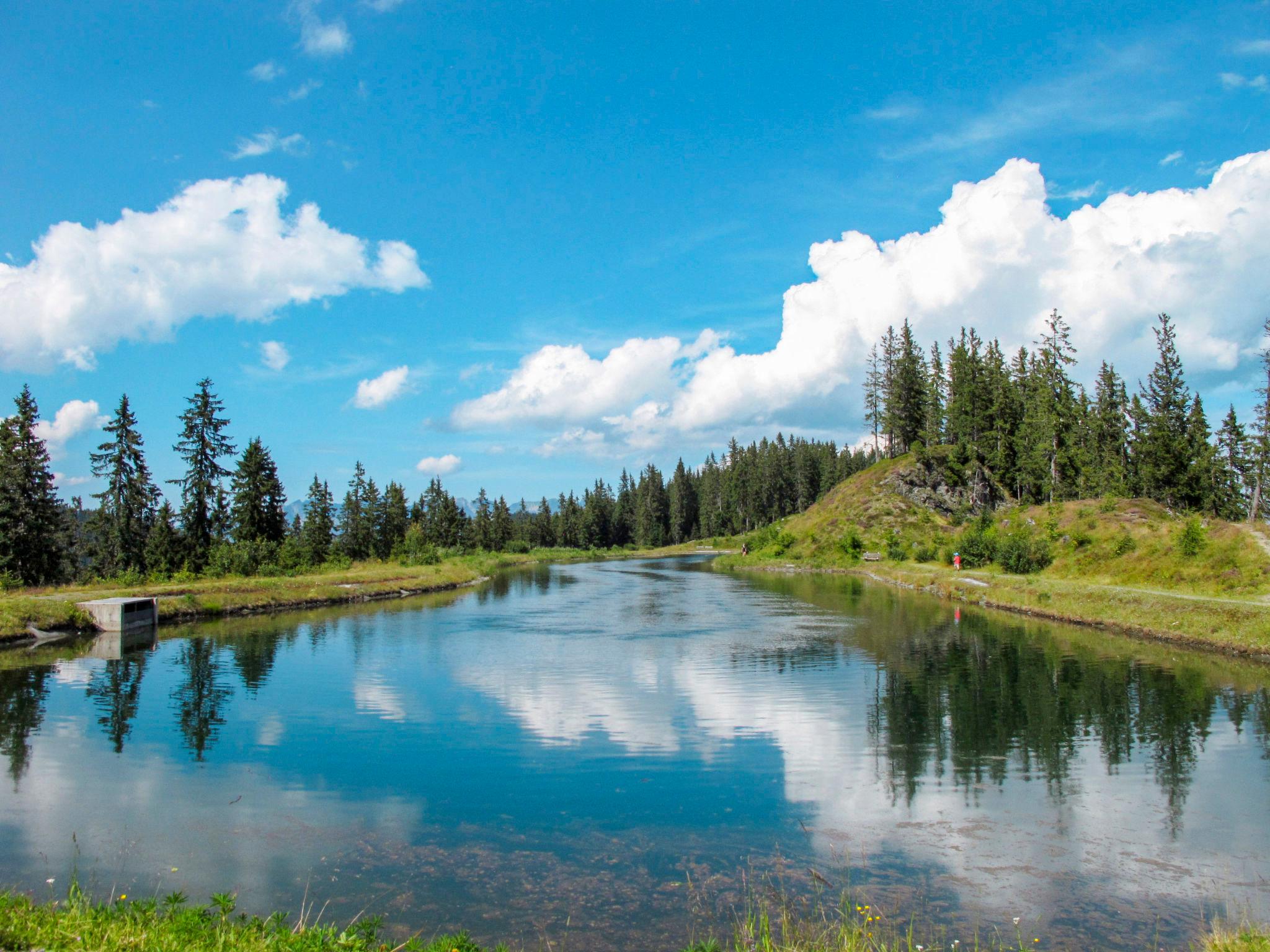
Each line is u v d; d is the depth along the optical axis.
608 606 53.12
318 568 72.38
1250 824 13.95
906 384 116.75
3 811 14.63
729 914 10.54
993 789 15.91
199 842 13.16
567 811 14.73
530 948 9.57
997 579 55.72
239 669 29.17
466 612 49.62
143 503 66.81
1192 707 22.48
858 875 11.90
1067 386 90.75
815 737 19.84
